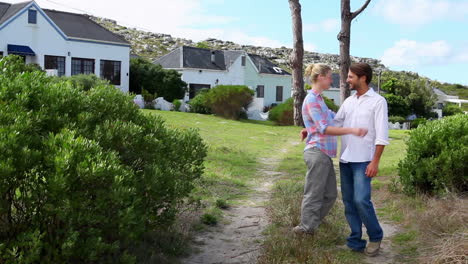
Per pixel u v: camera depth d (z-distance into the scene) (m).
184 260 5.05
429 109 68.75
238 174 10.92
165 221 4.80
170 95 41.81
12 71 4.71
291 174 11.30
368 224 5.10
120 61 39.41
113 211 3.74
